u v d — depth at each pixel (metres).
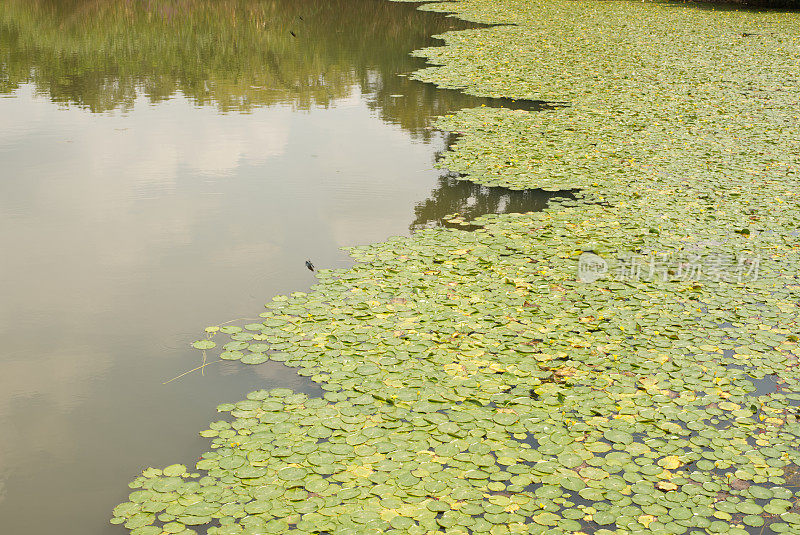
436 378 4.33
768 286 5.46
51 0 23.95
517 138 9.41
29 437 3.97
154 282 5.70
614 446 3.79
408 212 7.09
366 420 3.97
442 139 9.59
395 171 8.35
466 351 4.61
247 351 4.69
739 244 6.16
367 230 6.67
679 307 5.17
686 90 12.25
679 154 8.65
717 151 8.77
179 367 4.59
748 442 3.84
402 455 3.70
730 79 13.16
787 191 7.38
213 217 6.99
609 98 11.66
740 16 22.27
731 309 5.15
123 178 8.06
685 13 22.95
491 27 19.98
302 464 3.64
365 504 3.38
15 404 4.25
